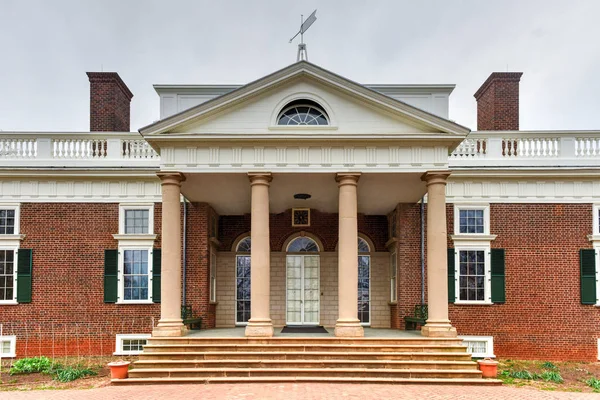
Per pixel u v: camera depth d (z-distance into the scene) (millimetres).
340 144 18578
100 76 25797
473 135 24297
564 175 23344
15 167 23438
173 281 18062
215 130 18766
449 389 14914
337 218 25688
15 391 15609
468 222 23688
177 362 16250
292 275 25453
